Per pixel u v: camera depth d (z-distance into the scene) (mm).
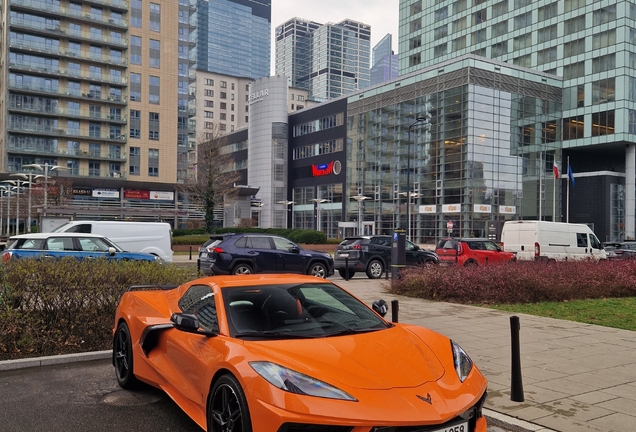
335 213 71375
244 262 16062
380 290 14914
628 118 54062
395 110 60562
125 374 5617
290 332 4273
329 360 3744
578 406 5098
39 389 5613
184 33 81188
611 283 13961
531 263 15359
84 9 69125
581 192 57281
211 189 48219
